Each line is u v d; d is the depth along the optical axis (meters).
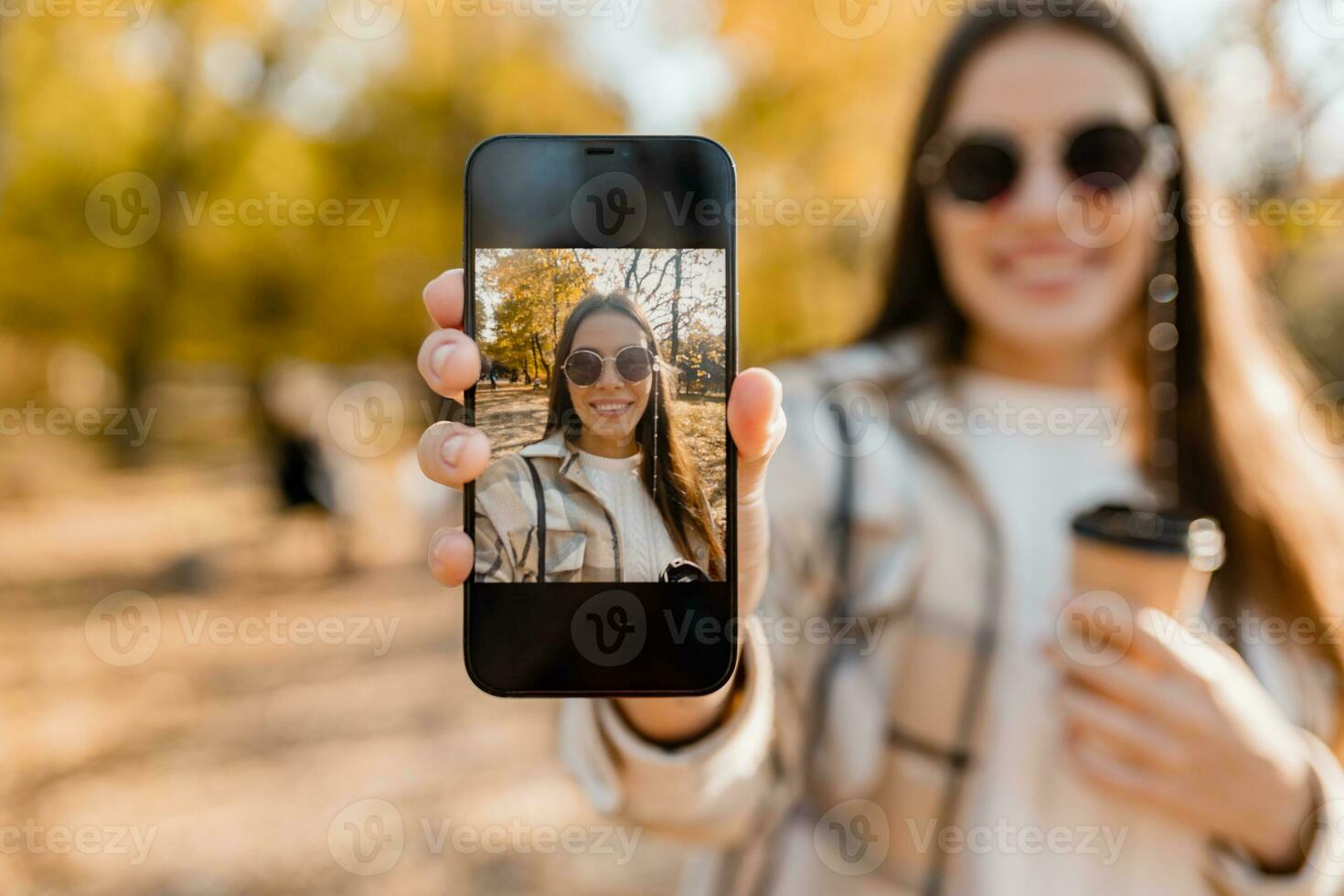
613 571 0.35
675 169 0.36
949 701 0.45
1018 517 0.46
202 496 3.06
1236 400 0.48
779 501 0.46
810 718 0.45
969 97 0.49
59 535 2.43
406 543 2.26
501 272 0.35
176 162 2.59
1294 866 0.40
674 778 0.38
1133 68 0.48
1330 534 0.48
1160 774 0.40
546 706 1.24
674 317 0.35
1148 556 0.39
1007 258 0.48
